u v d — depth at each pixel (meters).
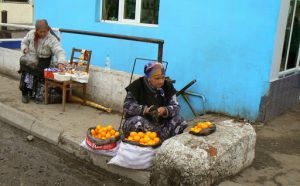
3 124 6.07
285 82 6.50
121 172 4.36
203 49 6.71
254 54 6.04
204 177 3.68
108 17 8.69
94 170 4.56
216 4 6.40
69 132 5.33
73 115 6.20
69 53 9.30
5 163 4.61
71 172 4.48
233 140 4.06
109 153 4.40
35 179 4.24
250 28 6.04
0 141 5.32
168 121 4.55
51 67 6.76
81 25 8.91
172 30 7.15
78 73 6.45
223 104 6.52
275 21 5.76
